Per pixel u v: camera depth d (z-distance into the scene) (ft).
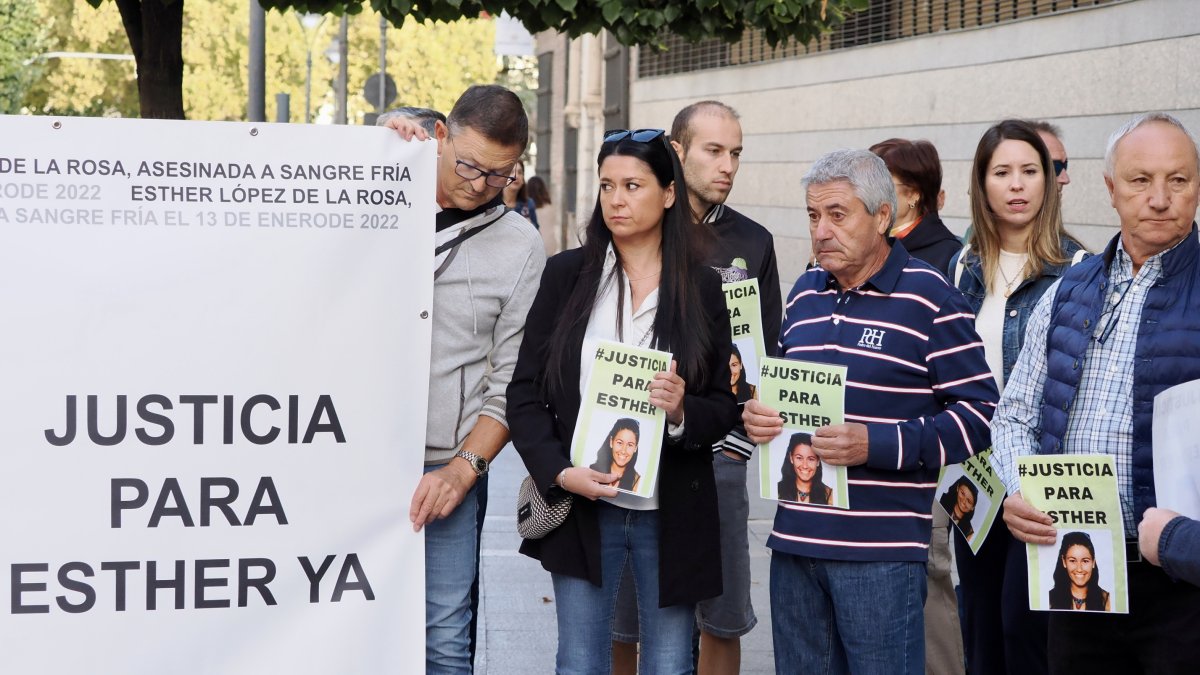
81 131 11.07
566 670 12.67
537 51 124.88
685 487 12.51
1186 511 10.69
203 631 11.45
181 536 11.39
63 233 11.08
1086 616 11.93
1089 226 31.01
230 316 11.42
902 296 12.93
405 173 11.74
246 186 11.41
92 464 11.19
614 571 12.72
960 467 14.56
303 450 11.63
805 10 20.65
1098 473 11.52
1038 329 12.67
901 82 41.19
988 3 36.42
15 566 11.09
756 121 52.90
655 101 64.44
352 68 127.13
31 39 114.21
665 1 20.18
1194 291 11.48
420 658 11.99
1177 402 10.78
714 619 16.37
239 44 120.57
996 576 15.51
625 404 12.20
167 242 11.28
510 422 12.73
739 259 16.48
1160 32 28.35
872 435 12.53
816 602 13.23
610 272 12.69
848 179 12.71
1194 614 11.31
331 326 11.65
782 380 12.84
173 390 11.32
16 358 11.03
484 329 13.28
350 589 11.80
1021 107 34.19
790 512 13.06
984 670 15.65
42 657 11.16
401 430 11.86
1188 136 11.43
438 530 13.12
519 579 23.90
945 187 38.42
